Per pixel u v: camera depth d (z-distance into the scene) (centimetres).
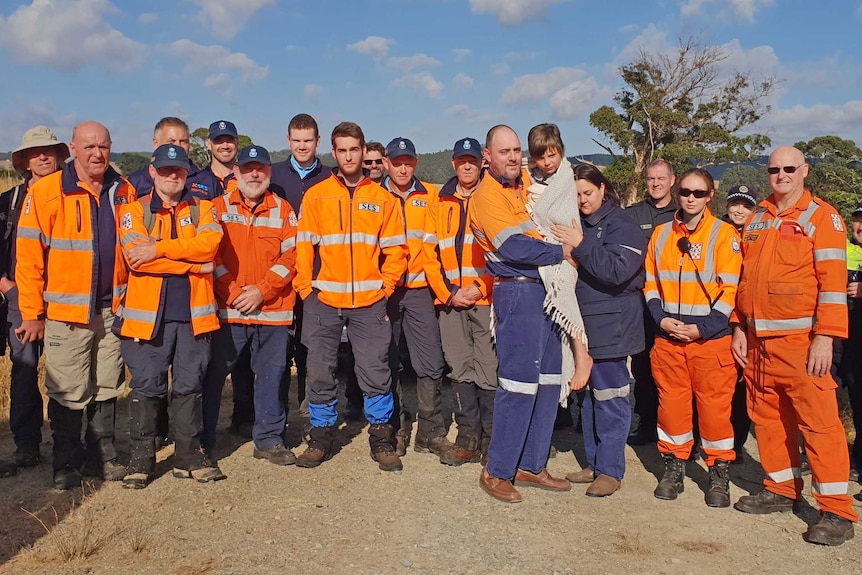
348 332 548
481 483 498
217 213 529
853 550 414
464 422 558
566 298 466
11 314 527
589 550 409
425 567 385
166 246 478
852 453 549
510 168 465
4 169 1823
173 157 485
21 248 475
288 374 569
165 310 488
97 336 500
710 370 474
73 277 482
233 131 611
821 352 422
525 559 396
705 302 477
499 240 459
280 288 543
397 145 577
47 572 373
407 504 472
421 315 563
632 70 4025
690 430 494
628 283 480
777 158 441
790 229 439
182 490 490
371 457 564
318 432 547
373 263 533
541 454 501
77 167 493
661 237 498
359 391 681
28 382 528
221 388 554
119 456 554
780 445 463
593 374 495
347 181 537
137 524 435
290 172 620
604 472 496
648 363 599
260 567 383
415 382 819
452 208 549
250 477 519
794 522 454
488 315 537
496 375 541
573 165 496
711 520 456
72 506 460
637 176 3962
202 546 407
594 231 479
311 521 443
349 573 378
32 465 530
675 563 395
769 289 443
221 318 539
